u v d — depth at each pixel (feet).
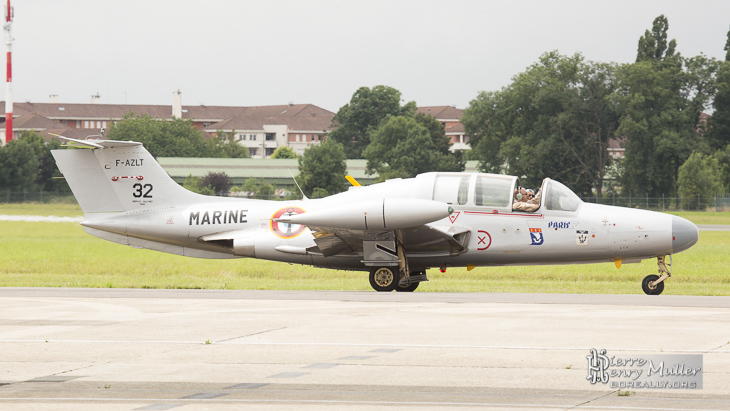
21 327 132.36
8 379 95.66
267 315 145.38
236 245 220.43
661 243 199.93
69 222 451.12
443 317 141.08
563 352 107.86
